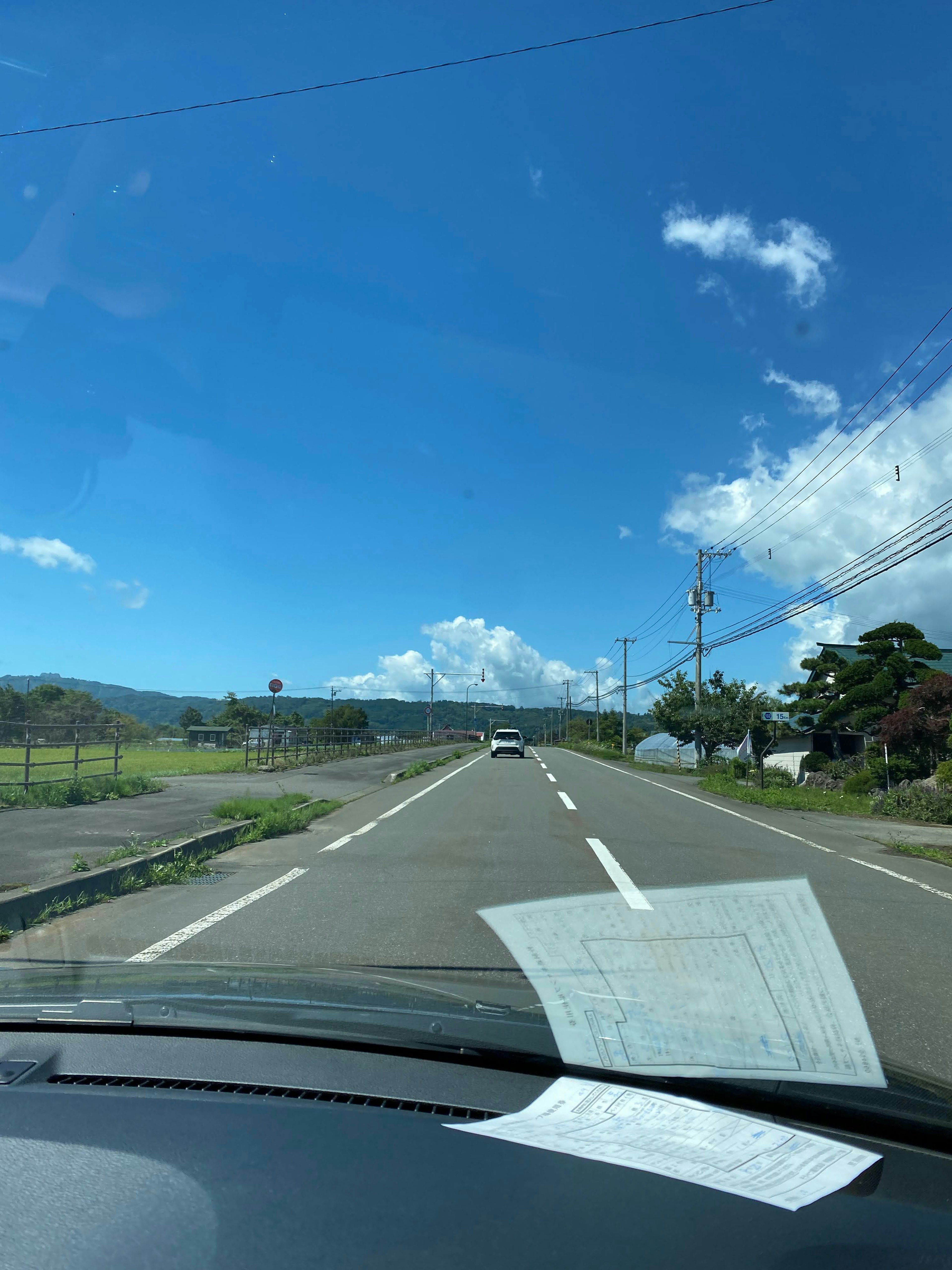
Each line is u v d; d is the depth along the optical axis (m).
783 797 20.59
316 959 5.32
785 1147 2.31
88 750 41.34
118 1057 2.90
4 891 6.86
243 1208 1.88
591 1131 2.34
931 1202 2.07
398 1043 2.99
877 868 10.12
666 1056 2.90
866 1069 2.95
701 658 39.28
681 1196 1.99
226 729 71.12
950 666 37.75
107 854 8.93
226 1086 2.64
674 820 14.65
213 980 3.91
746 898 7.42
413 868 9.01
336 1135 2.25
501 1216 1.87
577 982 4.16
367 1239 1.78
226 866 9.28
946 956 5.99
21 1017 3.23
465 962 5.19
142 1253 1.73
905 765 25.55
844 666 34.34
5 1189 1.96
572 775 28.25
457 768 30.94
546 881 8.25
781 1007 3.95
